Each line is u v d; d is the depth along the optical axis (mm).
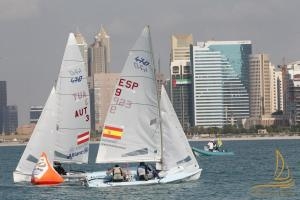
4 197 110875
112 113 117812
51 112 122562
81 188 116312
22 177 123375
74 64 122438
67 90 122062
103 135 118000
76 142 122250
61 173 121000
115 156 117812
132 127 117438
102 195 108625
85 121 123000
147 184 115750
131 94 117312
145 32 117312
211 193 113062
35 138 122438
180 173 118062
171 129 117875
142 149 117125
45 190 116000
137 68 117250
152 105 117250
